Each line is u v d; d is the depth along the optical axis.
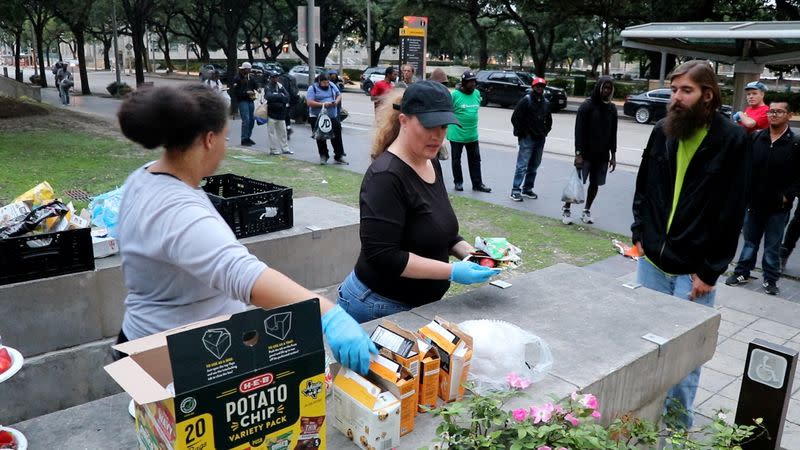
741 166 2.96
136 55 25.62
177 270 1.61
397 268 2.31
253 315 1.29
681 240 3.14
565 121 21.27
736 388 4.04
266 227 4.09
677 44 7.66
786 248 6.23
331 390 1.91
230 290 1.46
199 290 1.67
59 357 3.29
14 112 16.20
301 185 8.90
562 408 1.73
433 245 2.44
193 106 1.59
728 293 5.71
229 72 22.89
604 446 1.59
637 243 3.49
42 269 3.23
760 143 5.49
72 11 25.08
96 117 17.08
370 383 1.69
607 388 2.06
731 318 5.15
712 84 2.94
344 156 11.42
